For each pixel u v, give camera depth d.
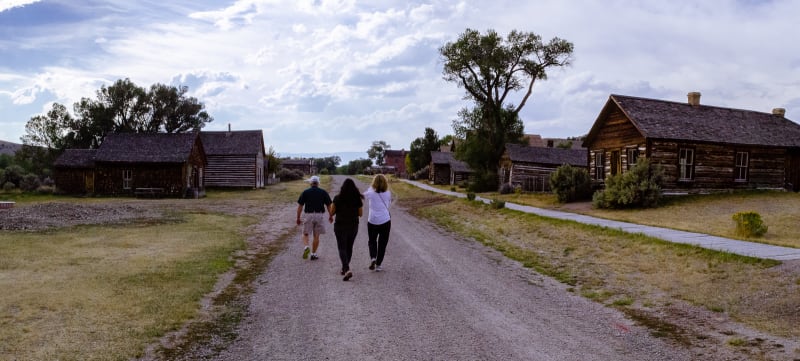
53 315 6.41
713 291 8.12
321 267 10.41
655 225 15.91
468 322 6.64
